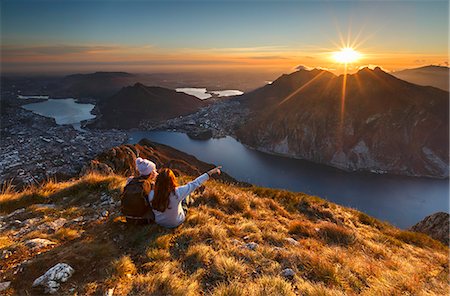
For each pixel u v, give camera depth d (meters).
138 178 6.53
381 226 12.30
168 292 4.28
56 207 8.16
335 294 4.68
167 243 5.80
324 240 7.88
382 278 5.80
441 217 17.92
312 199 13.34
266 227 7.91
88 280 4.38
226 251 5.84
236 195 10.49
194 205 8.83
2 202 8.51
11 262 4.84
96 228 6.47
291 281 5.15
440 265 8.20
